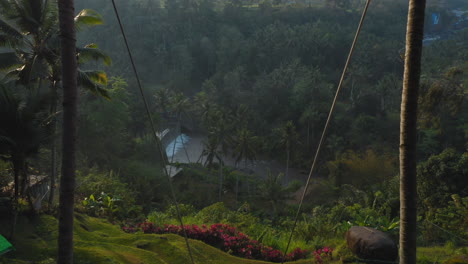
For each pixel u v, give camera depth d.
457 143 68.69
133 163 47.19
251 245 12.36
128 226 13.93
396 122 87.50
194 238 12.72
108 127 49.78
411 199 5.35
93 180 20.30
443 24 192.50
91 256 8.65
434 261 10.15
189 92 126.94
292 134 75.50
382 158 60.25
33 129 10.00
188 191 53.97
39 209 11.77
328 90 100.06
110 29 135.62
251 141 71.00
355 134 85.56
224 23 158.62
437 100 26.98
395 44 122.56
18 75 16.58
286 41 131.12
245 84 117.56
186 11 153.38
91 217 13.96
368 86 106.25
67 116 5.87
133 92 91.19
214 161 83.88
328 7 178.00
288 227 18.69
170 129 89.44
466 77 27.19
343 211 18.89
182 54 129.50
